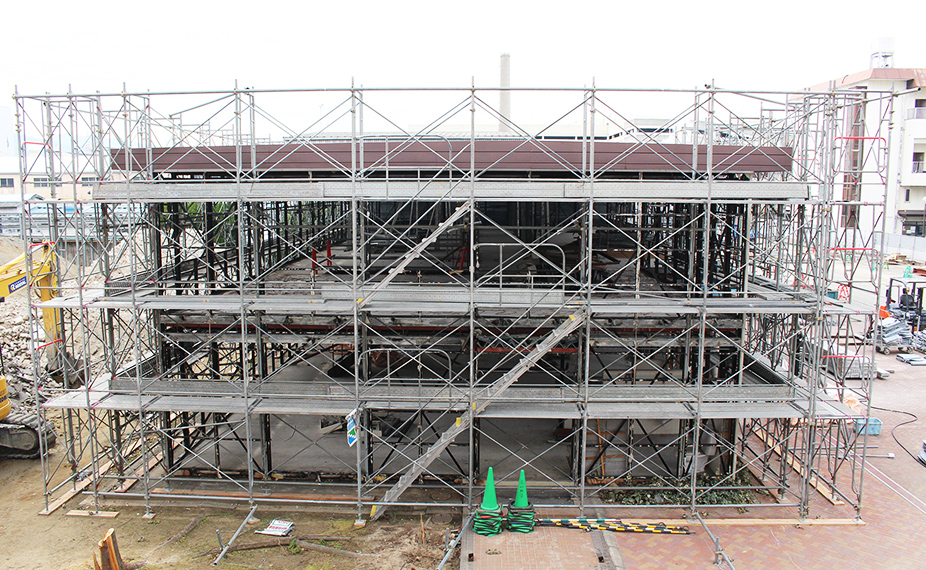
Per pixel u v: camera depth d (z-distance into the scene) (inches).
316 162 560.1
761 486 577.9
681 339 577.0
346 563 485.1
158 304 530.9
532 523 524.7
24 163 536.1
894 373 967.6
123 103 532.7
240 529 524.7
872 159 1665.8
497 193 527.8
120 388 564.7
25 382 807.7
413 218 783.1
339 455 652.1
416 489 593.3
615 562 481.4
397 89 510.9
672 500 570.6
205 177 619.8
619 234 751.7
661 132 759.1
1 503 576.1
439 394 554.6
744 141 668.7
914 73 1699.1
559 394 552.4
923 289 1163.9
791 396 546.9
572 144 546.6
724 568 474.0
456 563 486.0
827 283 605.6
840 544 507.8
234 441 685.9
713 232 642.2
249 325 594.9
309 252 805.9
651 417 528.7
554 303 540.7
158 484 599.8
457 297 547.8
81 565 480.7
